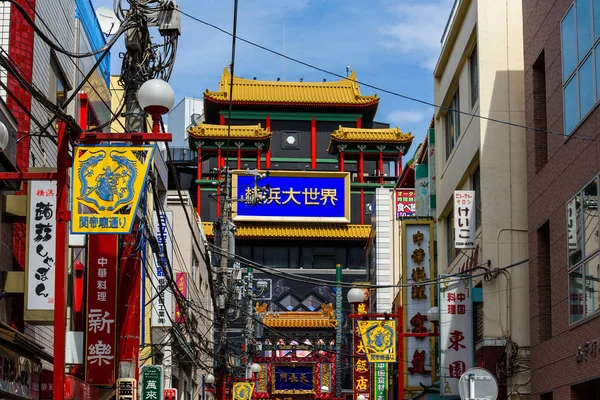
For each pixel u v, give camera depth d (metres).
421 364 39.06
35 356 20.06
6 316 20.19
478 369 18.88
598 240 21.06
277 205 90.44
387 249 57.06
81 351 21.02
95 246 21.41
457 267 34.19
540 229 26.94
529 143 28.02
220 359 42.66
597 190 21.22
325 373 83.69
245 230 89.62
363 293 32.72
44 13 23.94
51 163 25.89
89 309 21.09
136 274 19.23
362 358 47.62
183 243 43.56
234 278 42.50
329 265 92.25
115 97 47.78
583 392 23.19
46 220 19.61
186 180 95.88
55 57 25.47
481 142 29.81
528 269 28.61
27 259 19.45
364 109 97.31
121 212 15.02
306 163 96.38
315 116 97.06
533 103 27.66
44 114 24.66
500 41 30.27
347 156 96.31
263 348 83.31
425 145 44.09
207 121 99.38
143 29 18.53
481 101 30.02
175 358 41.53
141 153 15.23
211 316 58.75
